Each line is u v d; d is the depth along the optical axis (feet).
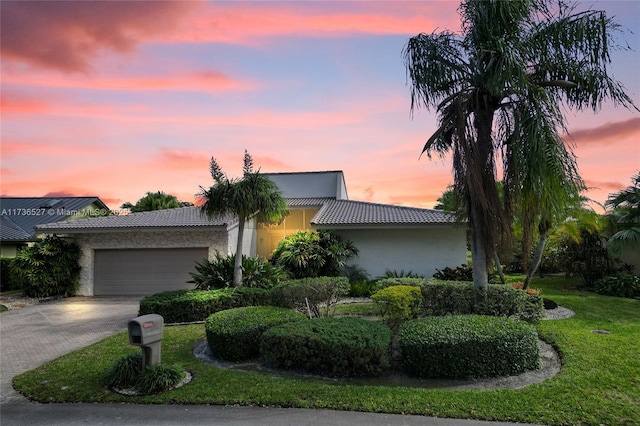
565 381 17.22
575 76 24.85
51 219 75.25
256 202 37.47
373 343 18.99
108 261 54.24
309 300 29.99
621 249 46.88
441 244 51.44
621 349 21.75
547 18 25.41
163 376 17.42
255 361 21.81
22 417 15.14
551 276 60.85
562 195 23.81
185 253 53.16
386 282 33.37
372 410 14.88
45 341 27.99
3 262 60.54
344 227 50.24
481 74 24.88
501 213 25.68
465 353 18.42
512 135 24.95
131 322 17.75
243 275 40.34
